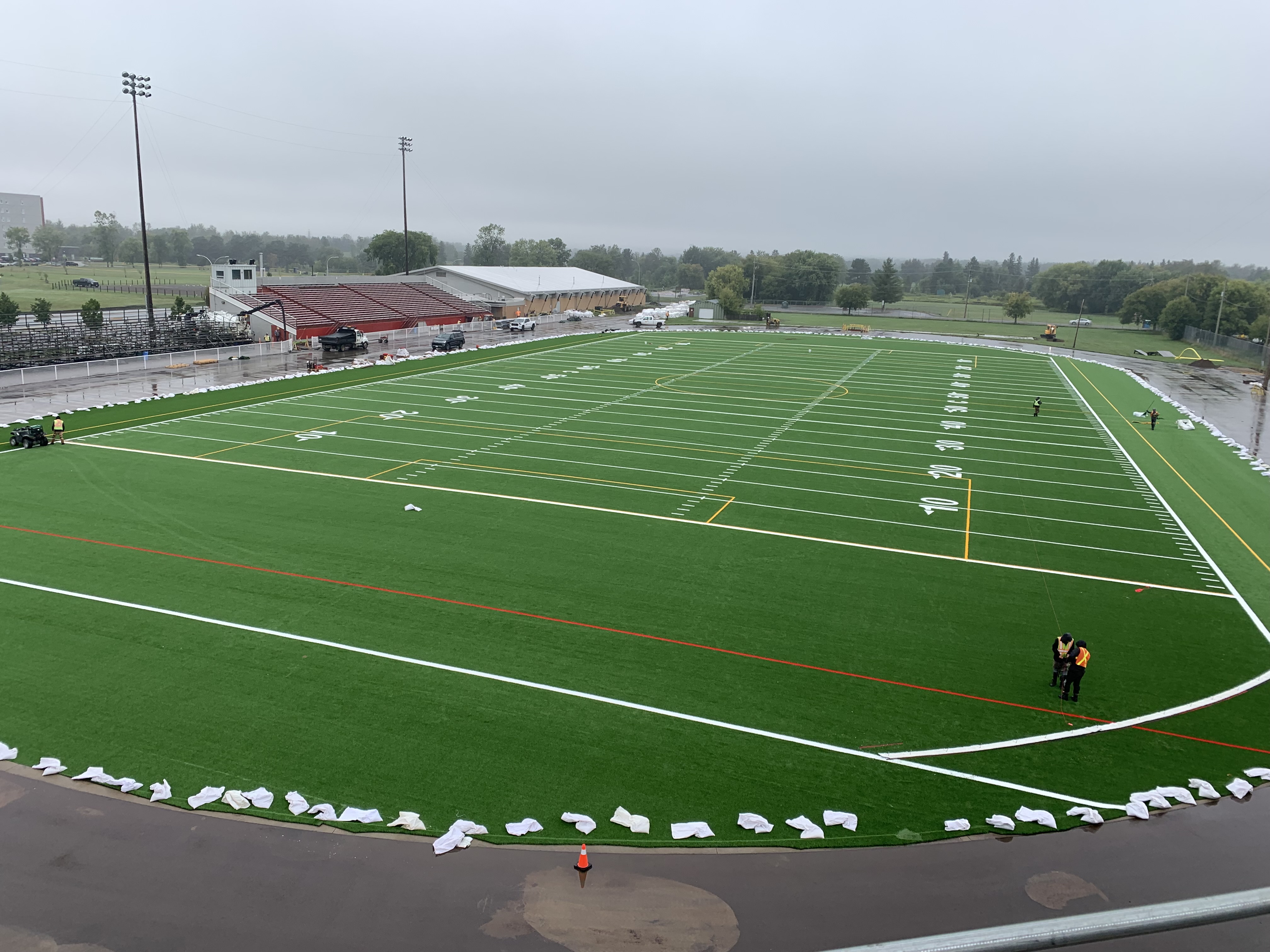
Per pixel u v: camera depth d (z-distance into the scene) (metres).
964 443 39.06
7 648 17.69
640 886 11.66
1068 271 174.00
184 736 14.85
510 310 100.06
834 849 12.45
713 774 14.14
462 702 16.11
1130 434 42.34
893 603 21.02
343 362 59.84
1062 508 29.31
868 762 14.58
